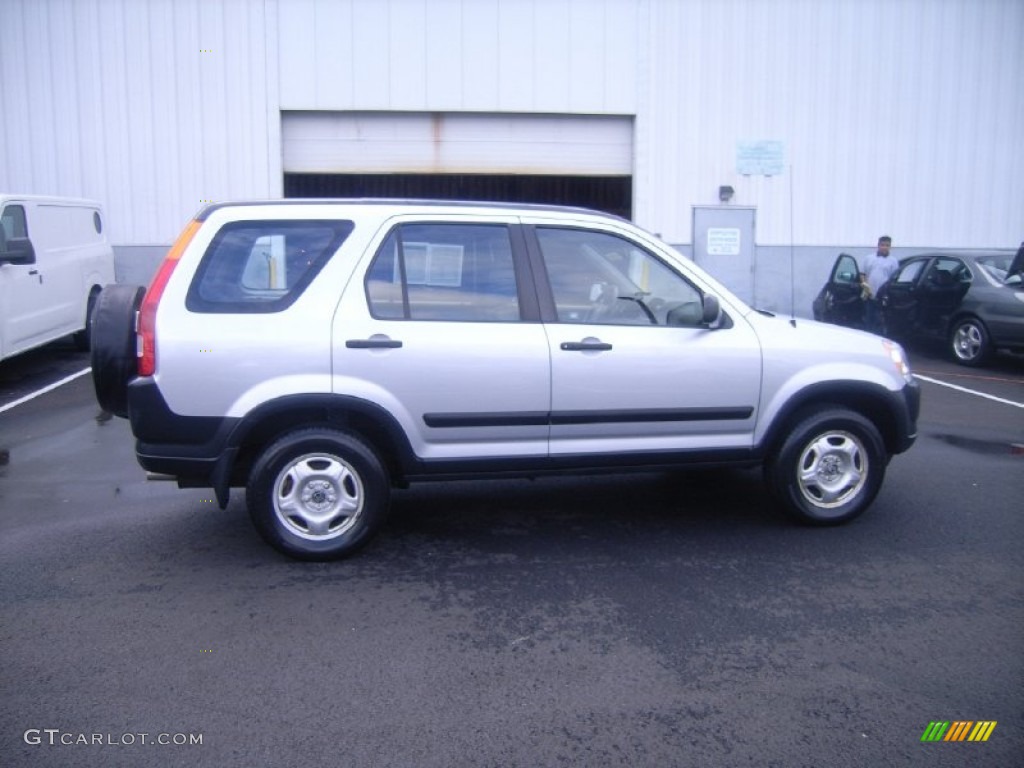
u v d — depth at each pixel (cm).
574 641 421
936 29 1659
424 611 454
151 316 483
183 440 488
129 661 400
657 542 554
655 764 327
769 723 354
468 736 344
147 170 1552
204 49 1542
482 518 599
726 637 426
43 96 1525
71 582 488
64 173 1540
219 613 450
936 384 1136
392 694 374
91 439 816
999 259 1297
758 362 548
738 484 680
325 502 511
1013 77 1680
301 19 1552
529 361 514
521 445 527
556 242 537
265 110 1560
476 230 525
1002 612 454
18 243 1020
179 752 332
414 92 1584
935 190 1695
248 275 497
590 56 1612
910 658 406
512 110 1606
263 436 513
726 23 1631
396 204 520
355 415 512
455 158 1625
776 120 1658
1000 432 863
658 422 539
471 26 1583
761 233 1678
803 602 465
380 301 505
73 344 1326
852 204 1686
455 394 508
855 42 1653
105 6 1517
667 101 1634
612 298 541
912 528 577
